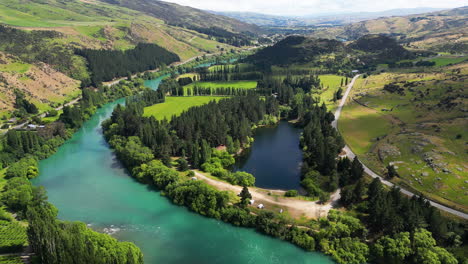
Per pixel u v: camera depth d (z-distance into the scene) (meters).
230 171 150.12
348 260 90.38
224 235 104.62
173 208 120.06
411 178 127.31
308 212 111.19
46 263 78.81
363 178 132.00
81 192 132.38
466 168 125.81
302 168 148.50
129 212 117.75
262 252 96.62
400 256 86.44
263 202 118.12
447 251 85.94
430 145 145.75
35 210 98.44
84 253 75.06
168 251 97.12
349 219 99.19
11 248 87.94
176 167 147.88
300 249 97.12
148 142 161.75
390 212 96.38
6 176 137.75
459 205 108.12
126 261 83.44
